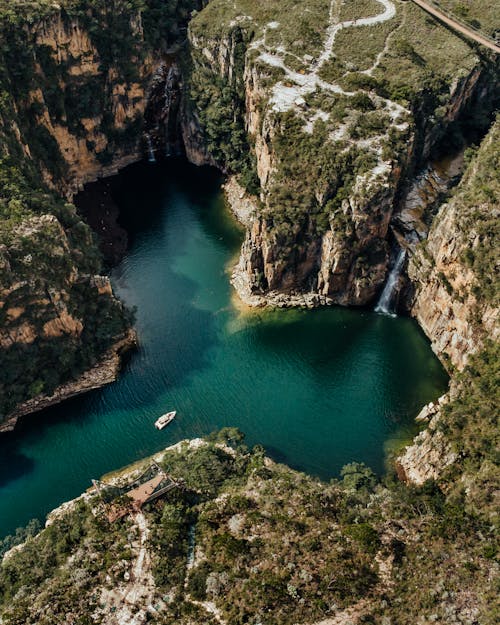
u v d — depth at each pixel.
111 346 100.06
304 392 96.12
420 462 82.12
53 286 91.00
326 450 88.06
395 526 69.31
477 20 138.38
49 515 78.56
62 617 60.25
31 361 90.81
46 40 120.06
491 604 58.88
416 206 112.69
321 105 116.88
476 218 93.12
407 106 115.31
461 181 111.62
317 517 69.75
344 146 109.06
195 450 82.62
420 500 72.75
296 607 59.50
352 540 66.50
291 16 134.50
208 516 70.25
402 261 108.00
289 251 107.00
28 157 112.81
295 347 103.81
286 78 121.06
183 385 96.75
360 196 101.88
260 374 98.94
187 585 62.62
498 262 89.38
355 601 60.41
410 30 133.25
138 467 84.75
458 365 96.06
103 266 117.50
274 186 110.81
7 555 72.12
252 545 65.81
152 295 112.69
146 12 138.88
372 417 92.62
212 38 134.50
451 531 66.88
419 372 99.69
